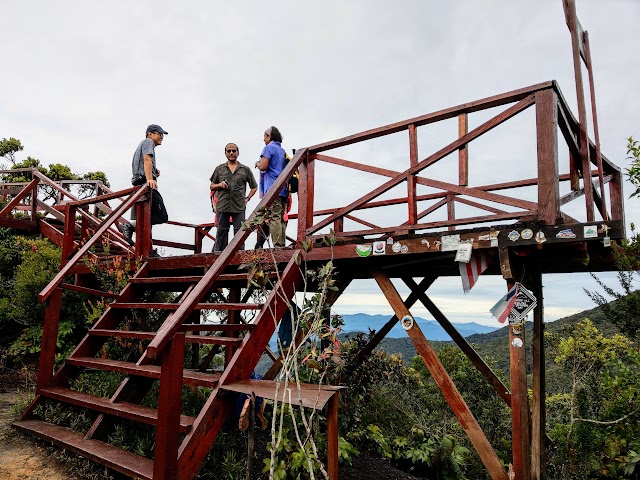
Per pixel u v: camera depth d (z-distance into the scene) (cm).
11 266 689
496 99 331
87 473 309
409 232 377
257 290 486
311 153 433
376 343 532
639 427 443
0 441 357
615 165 439
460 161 350
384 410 586
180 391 274
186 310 287
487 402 741
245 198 580
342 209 402
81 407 397
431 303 523
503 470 310
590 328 696
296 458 321
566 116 356
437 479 511
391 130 384
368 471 437
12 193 843
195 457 279
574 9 339
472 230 334
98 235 458
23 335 586
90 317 489
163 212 551
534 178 467
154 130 558
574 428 526
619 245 342
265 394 280
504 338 1491
